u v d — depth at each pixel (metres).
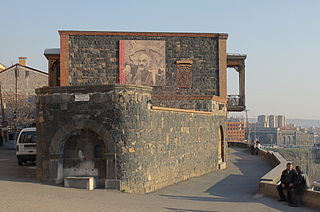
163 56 24.41
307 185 11.63
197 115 19.72
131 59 24.12
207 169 21.12
